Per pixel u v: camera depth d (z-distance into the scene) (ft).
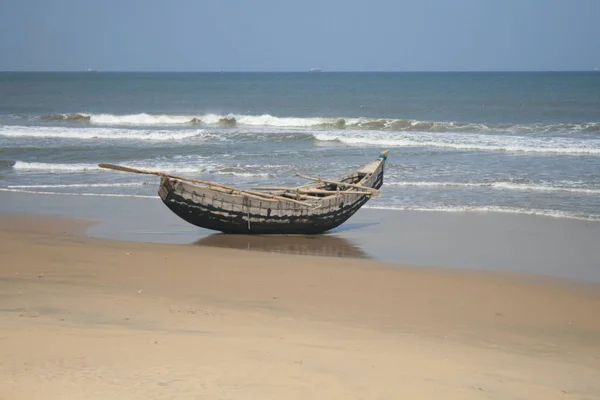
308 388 19.83
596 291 37.01
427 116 161.58
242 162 88.12
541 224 55.36
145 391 18.66
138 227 53.98
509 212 59.72
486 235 51.75
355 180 58.70
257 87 356.38
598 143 99.86
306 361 22.66
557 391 21.77
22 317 26.48
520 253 46.21
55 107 192.34
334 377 21.06
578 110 169.68
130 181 75.97
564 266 42.73
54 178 78.13
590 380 23.27
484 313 32.40
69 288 32.99
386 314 31.40
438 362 24.08
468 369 23.50
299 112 177.27
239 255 43.70
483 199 65.10
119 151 97.81
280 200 50.49
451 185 71.87
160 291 33.68
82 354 21.76
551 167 82.02
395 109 183.73
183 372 20.51
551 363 25.25
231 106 200.95
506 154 93.56
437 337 27.99
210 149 100.22
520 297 35.60
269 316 29.58
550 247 47.96
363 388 20.26
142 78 587.27
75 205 63.26
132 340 23.77
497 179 74.43
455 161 87.76
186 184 47.96
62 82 440.45
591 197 65.10
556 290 37.11
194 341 24.16
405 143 105.09
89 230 52.44
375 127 131.64
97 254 42.39
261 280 37.19
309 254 45.68
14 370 19.84
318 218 51.60
